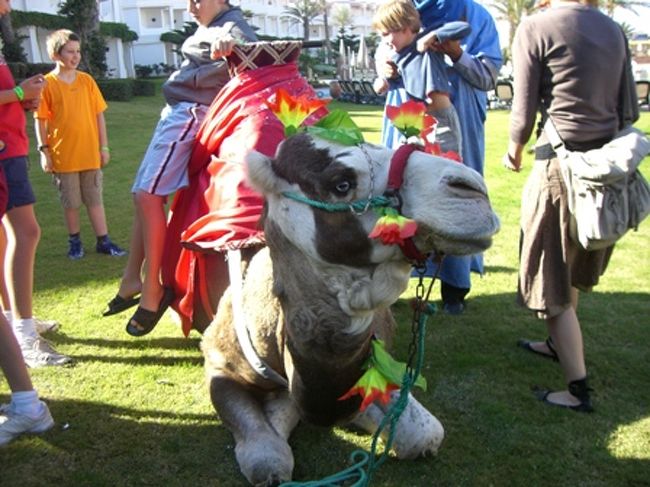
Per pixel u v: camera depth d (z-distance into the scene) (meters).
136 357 4.50
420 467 3.16
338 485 3.01
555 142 3.48
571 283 3.79
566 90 3.47
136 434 3.54
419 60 4.69
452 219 2.30
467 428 3.51
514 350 4.48
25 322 4.39
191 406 3.83
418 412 3.20
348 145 2.49
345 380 2.65
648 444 3.34
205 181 4.08
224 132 3.86
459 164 2.39
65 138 6.64
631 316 4.99
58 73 6.61
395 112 2.69
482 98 5.23
